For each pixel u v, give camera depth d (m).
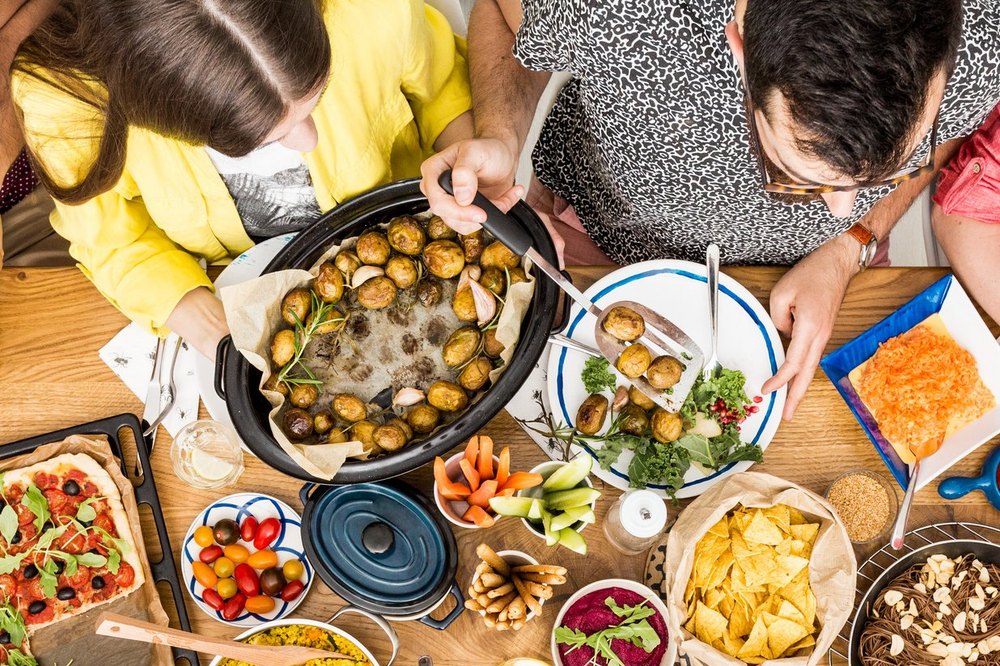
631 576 1.11
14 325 1.18
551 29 1.03
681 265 1.16
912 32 0.61
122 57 0.72
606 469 1.11
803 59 0.63
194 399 1.17
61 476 1.11
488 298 1.08
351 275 1.12
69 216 1.15
